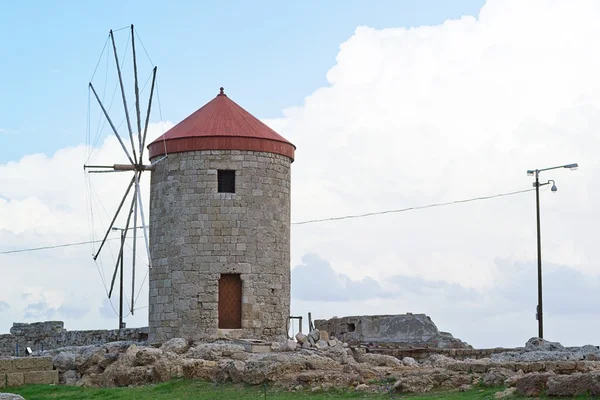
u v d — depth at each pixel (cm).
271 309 4847
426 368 3556
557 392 2864
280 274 4906
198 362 3878
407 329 4531
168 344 4419
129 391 3762
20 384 4194
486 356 4159
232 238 4806
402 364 3859
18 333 6419
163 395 3606
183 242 4825
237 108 5069
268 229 4878
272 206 4909
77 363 4362
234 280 4828
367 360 3900
